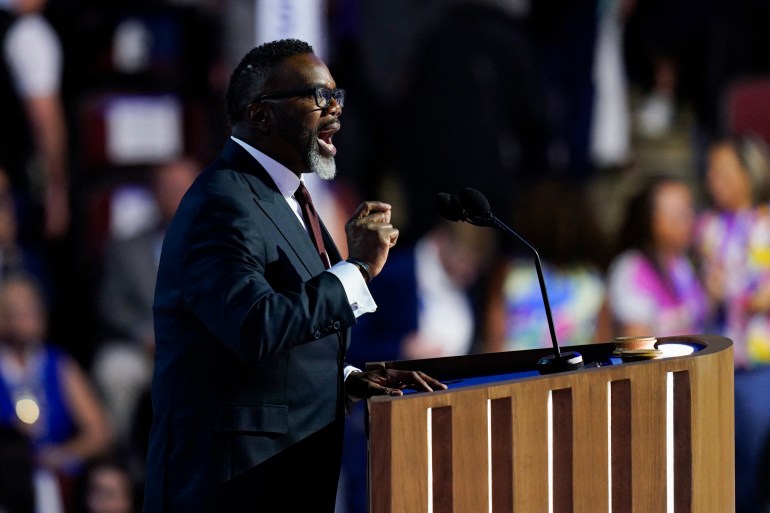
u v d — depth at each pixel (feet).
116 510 78.23
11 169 88.89
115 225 88.84
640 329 80.38
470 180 95.61
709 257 85.76
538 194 79.41
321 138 41.70
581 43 105.40
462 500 36.55
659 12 110.83
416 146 95.81
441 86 95.71
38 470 77.30
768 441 70.18
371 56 96.84
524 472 37.37
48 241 89.25
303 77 41.09
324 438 40.81
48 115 89.51
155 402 40.91
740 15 113.09
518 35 97.30
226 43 89.56
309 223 42.29
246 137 41.47
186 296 38.86
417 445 36.01
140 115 89.97
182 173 86.89
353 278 39.24
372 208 40.63
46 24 90.02
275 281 39.88
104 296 85.66
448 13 96.73
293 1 73.26
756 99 109.09
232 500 39.32
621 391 39.22
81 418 80.64
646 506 39.50
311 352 40.47
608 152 106.22
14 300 79.36
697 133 109.60
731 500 42.37
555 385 37.96
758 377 71.92
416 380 41.86
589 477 38.37
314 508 40.86
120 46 90.27
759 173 87.51
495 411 37.47
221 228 39.06
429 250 84.74
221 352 39.70
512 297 78.74
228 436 39.47
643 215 82.17
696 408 40.32
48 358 80.59
